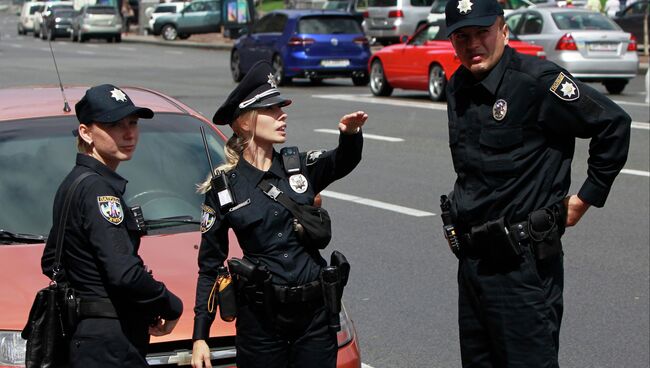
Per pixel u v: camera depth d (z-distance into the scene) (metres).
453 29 4.18
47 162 5.87
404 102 20.22
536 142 4.23
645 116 17.05
